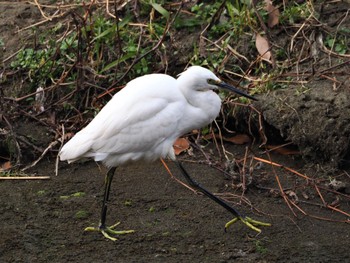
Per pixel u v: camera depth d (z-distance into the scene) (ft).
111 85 40.78
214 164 37.14
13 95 42.24
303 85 38.93
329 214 33.30
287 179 36.17
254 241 31.01
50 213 33.45
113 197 34.78
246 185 35.14
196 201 34.27
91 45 42.73
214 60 41.57
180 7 41.86
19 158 38.22
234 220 31.65
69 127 40.09
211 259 29.71
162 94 30.68
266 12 43.06
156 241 31.07
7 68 43.24
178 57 42.24
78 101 41.45
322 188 35.14
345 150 36.27
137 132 30.48
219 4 44.04
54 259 29.84
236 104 39.14
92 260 29.73
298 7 43.14
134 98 30.60
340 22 42.32
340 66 39.81
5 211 33.63
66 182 36.35
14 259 29.86
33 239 31.32
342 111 36.83
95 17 44.42
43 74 42.57
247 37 42.27
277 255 29.96
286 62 40.86
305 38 41.73
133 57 42.09
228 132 39.93
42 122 40.37
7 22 45.65
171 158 31.68
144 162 31.81
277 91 39.04
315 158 37.27
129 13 44.19
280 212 33.37
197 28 43.39
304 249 30.40
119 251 30.37
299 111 37.60
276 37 42.34
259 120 38.29
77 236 31.60
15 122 40.55
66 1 46.55
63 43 43.32
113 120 30.48
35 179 36.68
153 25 43.21
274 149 38.50
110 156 30.89
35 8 46.65
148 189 35.42
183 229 31.96
